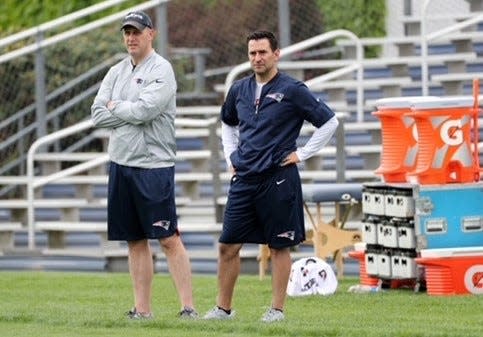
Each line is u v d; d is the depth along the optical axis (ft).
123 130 137.39
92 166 238.68
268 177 133.18
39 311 149.38
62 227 231.09
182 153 237.45
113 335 127.34
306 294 163.84
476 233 164.35
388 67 251.80
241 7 274.36
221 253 136.77
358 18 265.54
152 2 246.06
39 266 228.22
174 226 138.82
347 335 124.88
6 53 266.36
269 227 134.10
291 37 266.16
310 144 133.69
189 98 261.44
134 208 138.82
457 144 163.84
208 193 237.86
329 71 260.21
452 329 128.77
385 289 169.48
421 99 165.58
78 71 256.52
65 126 254.27
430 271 161.27
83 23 275.80
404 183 165.07
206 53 265.13
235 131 138.62
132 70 138.62
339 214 190.39
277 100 133.08
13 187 247.50
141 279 140.36
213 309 139.03
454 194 163.63
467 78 238.48
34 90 254.47
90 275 200.85
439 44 254.68
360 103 241.96
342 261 191.93
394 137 166.61
